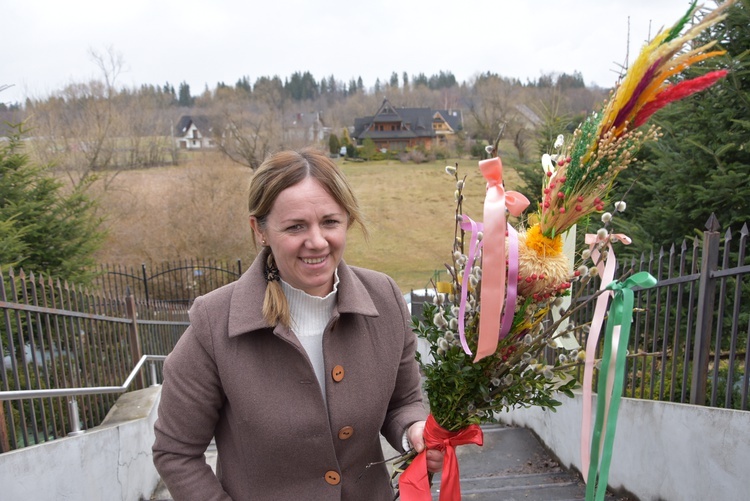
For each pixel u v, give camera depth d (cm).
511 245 137
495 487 402
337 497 150
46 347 467
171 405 147
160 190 1938
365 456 157
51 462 294
